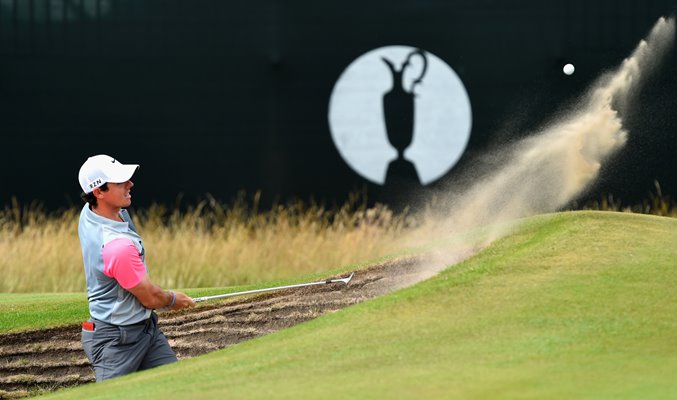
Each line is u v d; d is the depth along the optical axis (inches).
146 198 2082.9
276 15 2069.4
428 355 705.6
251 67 2074.3
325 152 2064.5
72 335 1112.2
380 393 616.1
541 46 2030.0
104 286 854.5
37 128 2094.0
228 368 740.7
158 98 2085.4
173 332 1113.4
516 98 2031.3
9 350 1100.5
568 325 754.2
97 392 733.9
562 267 880.3
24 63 2091.5
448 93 2039.9
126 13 2085.4
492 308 800.9
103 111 2085.4
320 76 2068.2
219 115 2078.0
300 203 2062.0
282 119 2070.6
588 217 1024.2
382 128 2053.4
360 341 759.7
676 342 714.2
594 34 2027.6
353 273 1094.4
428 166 2044.8
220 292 1168.8
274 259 1765.5
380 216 1964.8
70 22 2085.4
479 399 590.6
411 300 839.1
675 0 2021.4
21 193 2092.8
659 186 1972.2
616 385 608.7
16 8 2090.3
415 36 2049.7
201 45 2080.5
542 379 629.0
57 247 1745.8
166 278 1704.0
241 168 2074.3
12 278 1663.4
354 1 2057.1
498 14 2034.9
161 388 701.9
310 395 623.2
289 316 1087.6
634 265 876.0
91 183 849.5
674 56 2015.3
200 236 1902.1
